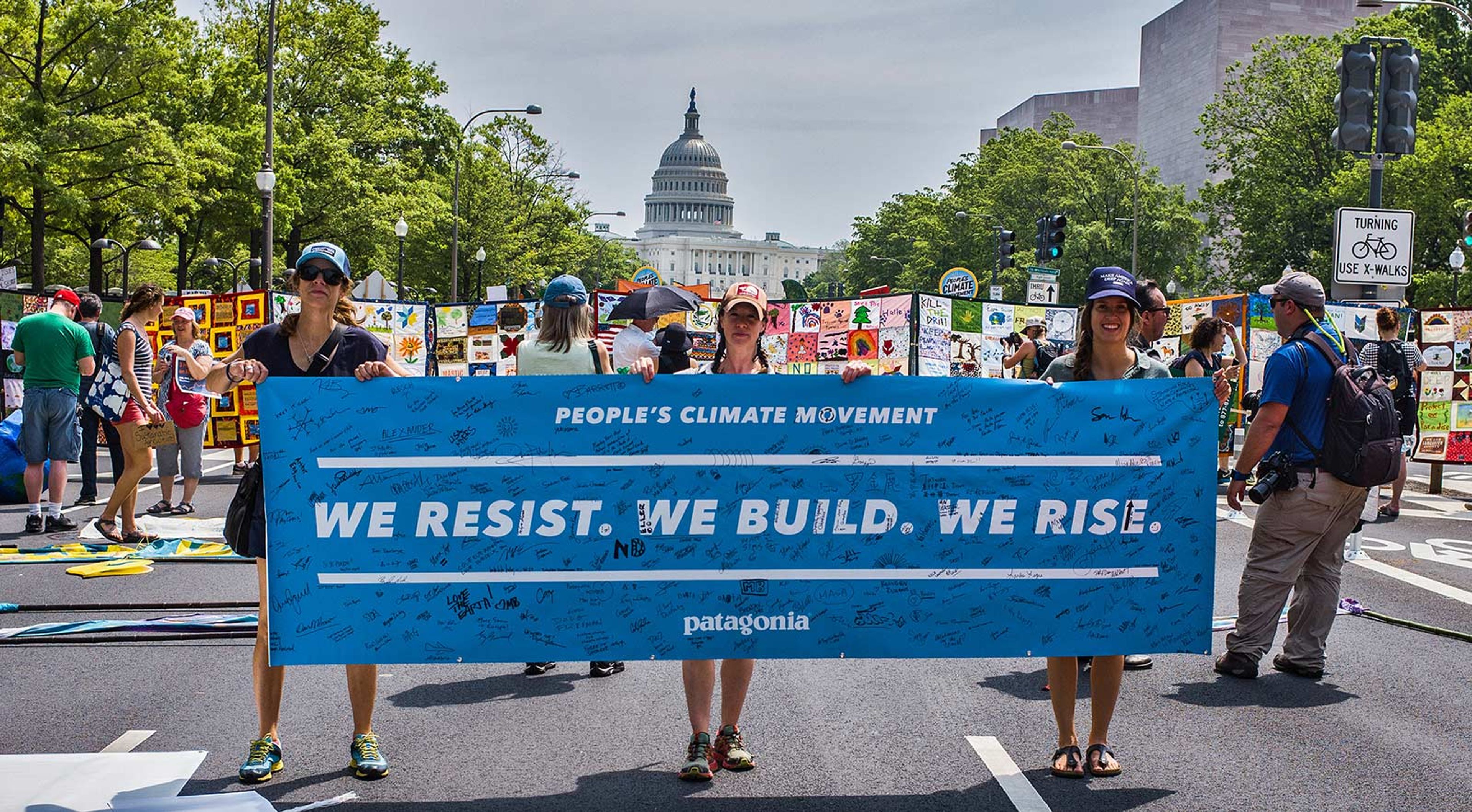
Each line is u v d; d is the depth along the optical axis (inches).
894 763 215.9
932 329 786.8
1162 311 302.2
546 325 251.6
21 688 257.3
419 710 247.6
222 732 229.5
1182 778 208.7
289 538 191.6
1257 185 2407.7
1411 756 221.9
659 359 400.2
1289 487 271.1
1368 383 272.1
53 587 359.9
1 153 1428.4
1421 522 564.4
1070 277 3139.8
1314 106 2321.6
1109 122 6146.7
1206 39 4626.0
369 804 192.4
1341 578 410.3
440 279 2662.4
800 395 194.1
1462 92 2199.8
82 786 194.1
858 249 4879.4
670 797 197.6
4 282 1210.6
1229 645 282.0
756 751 222.2
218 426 693.9
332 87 2139.5
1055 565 197.8
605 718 243.6
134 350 439.8
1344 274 680.4
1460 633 320.2
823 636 196.4
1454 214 1941.4
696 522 194.5
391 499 192.2
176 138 1676.9
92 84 1567.4
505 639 194.1
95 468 544.1
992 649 197.6
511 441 192.5
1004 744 227.1
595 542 193.9
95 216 1663.4
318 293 198.8
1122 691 267.7
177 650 289.9
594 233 4591.5
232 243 2012.8
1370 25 2289.6
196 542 433.4
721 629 195.3
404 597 192.7
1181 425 197.8
